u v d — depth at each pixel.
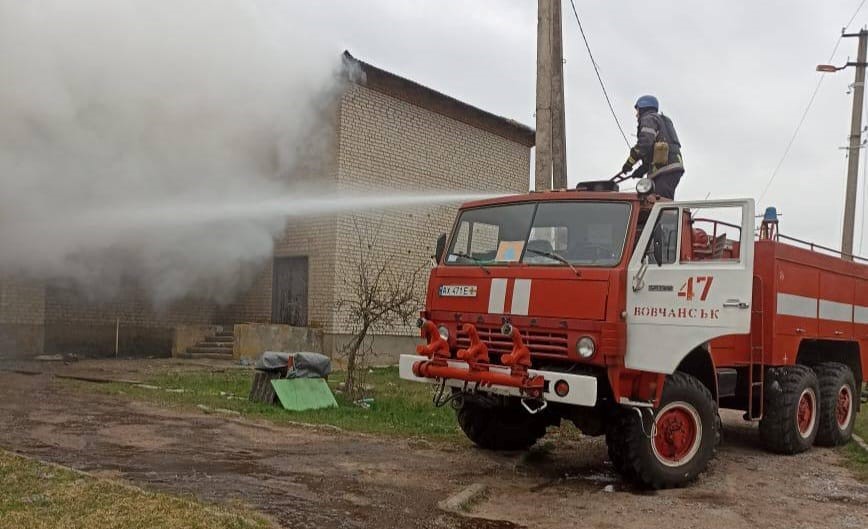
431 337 6.97
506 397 6.79
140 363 14.48
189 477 6.11
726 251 6.55
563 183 10.20
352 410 9.87
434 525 5.25
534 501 6.09
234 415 9.16
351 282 15.30
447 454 7.66
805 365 9.39
